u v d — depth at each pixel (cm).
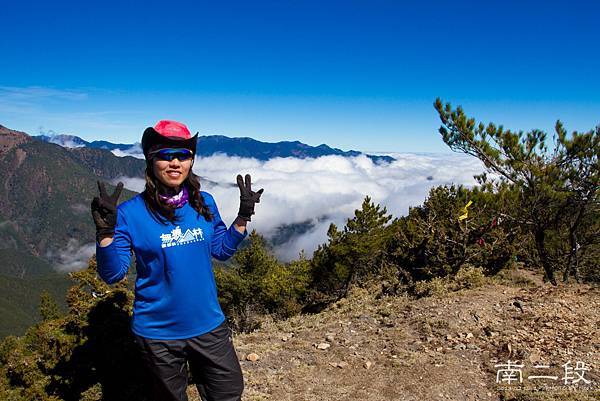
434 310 816
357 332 763
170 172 270
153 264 278
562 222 1386
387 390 552
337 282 2419
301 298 2598
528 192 1255
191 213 288
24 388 435
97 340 437
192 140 274
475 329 725
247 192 310
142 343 288
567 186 1171
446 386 555
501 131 1172
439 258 1298
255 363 639
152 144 270
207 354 296
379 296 1166
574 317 738
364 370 611
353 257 2231
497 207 1291
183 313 284
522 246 1509
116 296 471
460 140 1235
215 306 303
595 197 1165
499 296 878
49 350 436
